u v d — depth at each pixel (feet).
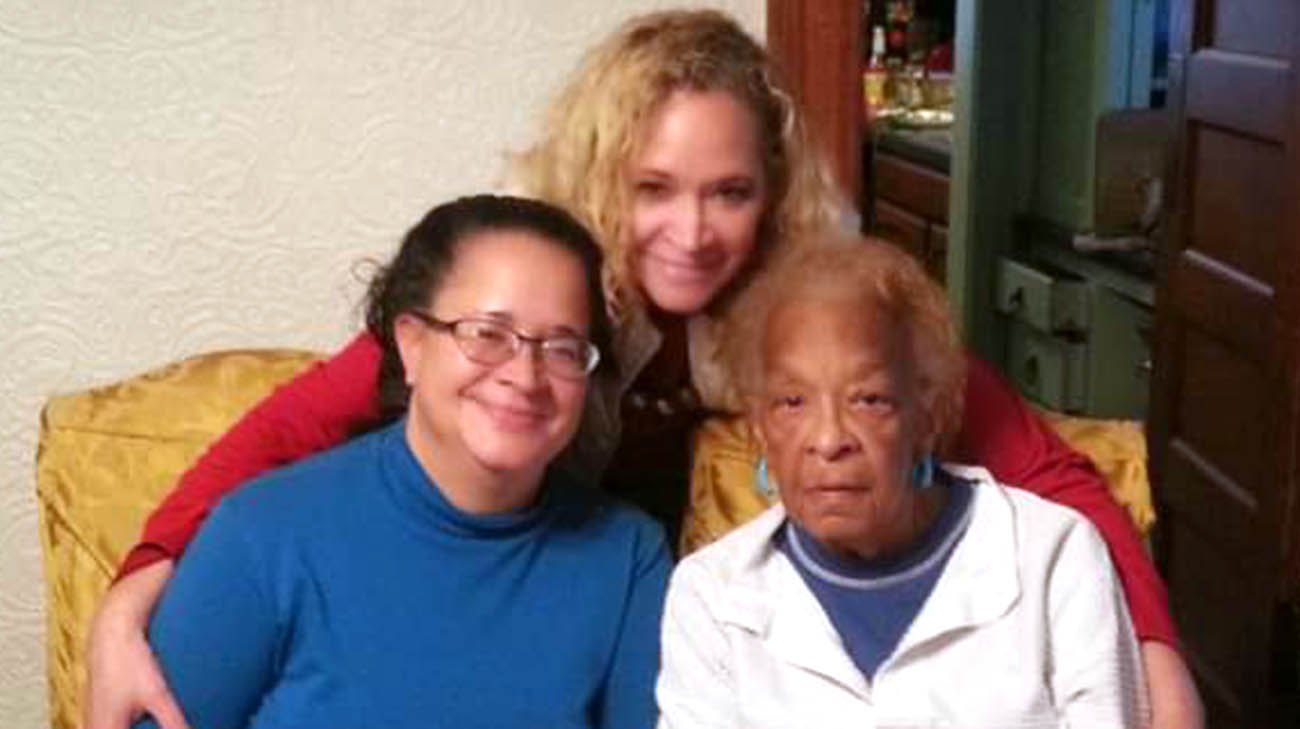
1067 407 11.59
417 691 4.42
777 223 5.20
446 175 6.18
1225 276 8.78
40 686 6.53
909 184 13.96
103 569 5.17
